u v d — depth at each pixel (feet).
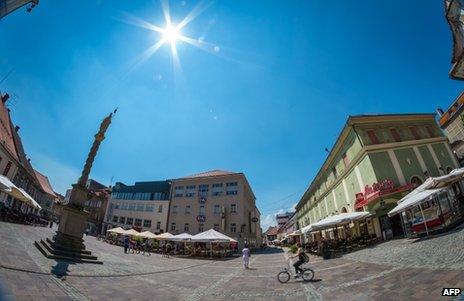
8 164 94.63
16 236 47.01
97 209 177.37
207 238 83.10
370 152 72.33
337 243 67.31
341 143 89.40
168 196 156.76
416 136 81.05
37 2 32.42
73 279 28.14
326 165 107.24
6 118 108.37
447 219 47.21
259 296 28.37
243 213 137.69
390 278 27.14
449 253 29.78
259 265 65.67
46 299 19.79
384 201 64.28
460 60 47.78
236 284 36.70
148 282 34.55
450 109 90.02
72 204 45.52
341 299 23.26
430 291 19.99
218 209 141.18
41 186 156.35
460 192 63.57
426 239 43.91
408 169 72.69
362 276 31.35
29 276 24.71
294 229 214.69
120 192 169.07
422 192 46.16
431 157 78.28
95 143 51.47
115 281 31.83
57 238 42.22
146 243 100.68
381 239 67.56
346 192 87.25
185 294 29.48
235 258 93.15
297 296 26.96
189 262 74.28
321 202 119.96
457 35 48.67
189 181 153.48
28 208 134.21
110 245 96.43
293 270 50.11
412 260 32.63
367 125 79.10
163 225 147.64
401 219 62.18
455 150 91.45
